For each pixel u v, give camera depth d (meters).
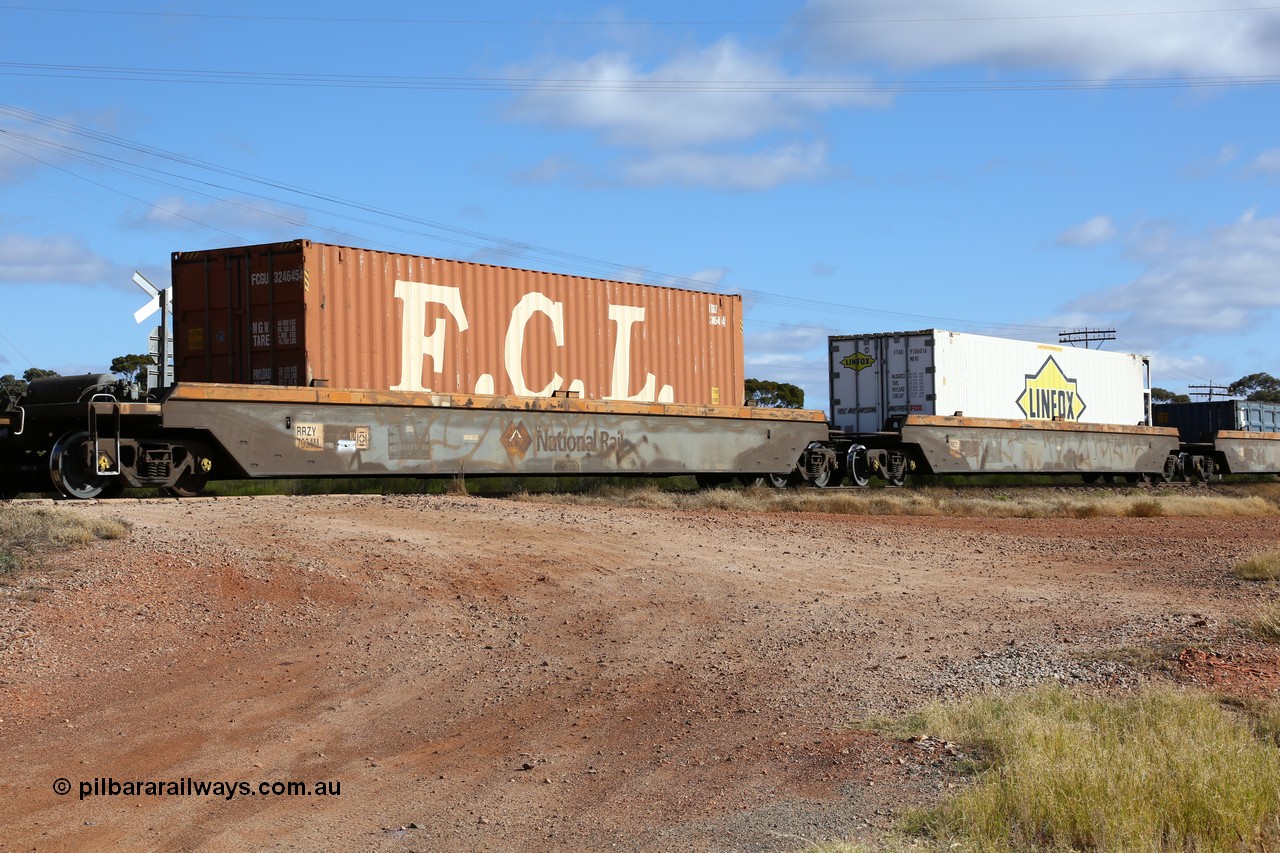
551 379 21.77
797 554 15.65
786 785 6.36
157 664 8.84
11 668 8.36
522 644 10.02
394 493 20.95
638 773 6.70
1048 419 34.06
